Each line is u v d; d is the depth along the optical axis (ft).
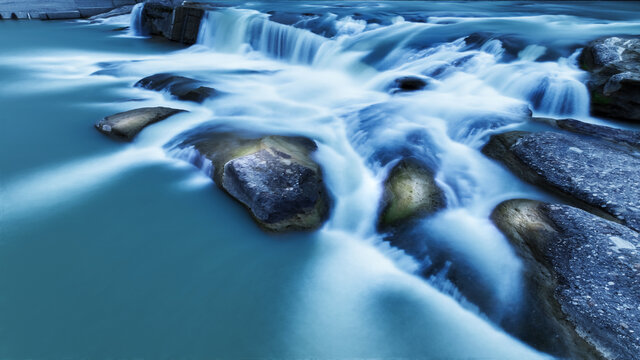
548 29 43.88
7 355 11.62
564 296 12.53
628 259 12.94
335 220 18.25
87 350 11.90
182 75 40.27
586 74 30.86
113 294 14.01
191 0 75.92
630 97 27.04
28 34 68.90
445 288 14.10
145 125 26.50
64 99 33.99
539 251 14.26
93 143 25.58
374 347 12.41
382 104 30.86
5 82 38.93
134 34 71.51
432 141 24.23
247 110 31.22
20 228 17.17
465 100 30.99
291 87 38.60
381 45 43.32
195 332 12.70
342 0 90.43
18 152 24.09
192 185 20.88
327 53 45.16
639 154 20.30
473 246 15.31
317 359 12.00
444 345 12.34
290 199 17.48
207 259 15.90
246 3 76.69
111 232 17.22
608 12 66.28
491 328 12.63
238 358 11.91
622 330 11.19
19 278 14.48
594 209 16.24
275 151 20.21
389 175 20.16
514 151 21.35
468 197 18.83
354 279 15.06
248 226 17.75
